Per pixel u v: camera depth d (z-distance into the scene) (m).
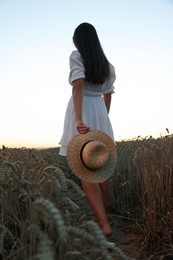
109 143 3.09
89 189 2.99
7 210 2.79
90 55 3.19
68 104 3.34
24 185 3.05
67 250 2.11
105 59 3.32
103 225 2.87
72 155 2.93
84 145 2.97
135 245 3.08
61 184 2.65
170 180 3.31
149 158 3.59
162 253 2.88
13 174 2.77
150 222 3.08
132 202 3.96
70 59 3.18
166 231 2.99
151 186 3.31
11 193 2.79
